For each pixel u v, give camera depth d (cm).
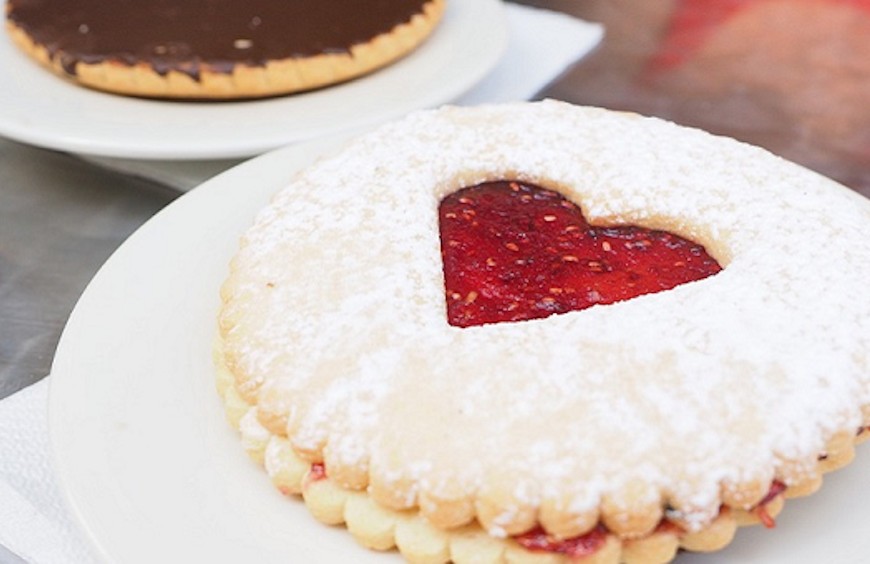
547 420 23
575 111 30
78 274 32
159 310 28
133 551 23
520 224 28
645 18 44
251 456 25
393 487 23
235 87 35
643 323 24
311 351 24
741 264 26
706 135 29
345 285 25
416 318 25
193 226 29
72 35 36
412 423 23
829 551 24
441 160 29
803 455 23
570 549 23
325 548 24
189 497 24
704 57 41
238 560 23
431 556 23
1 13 40
